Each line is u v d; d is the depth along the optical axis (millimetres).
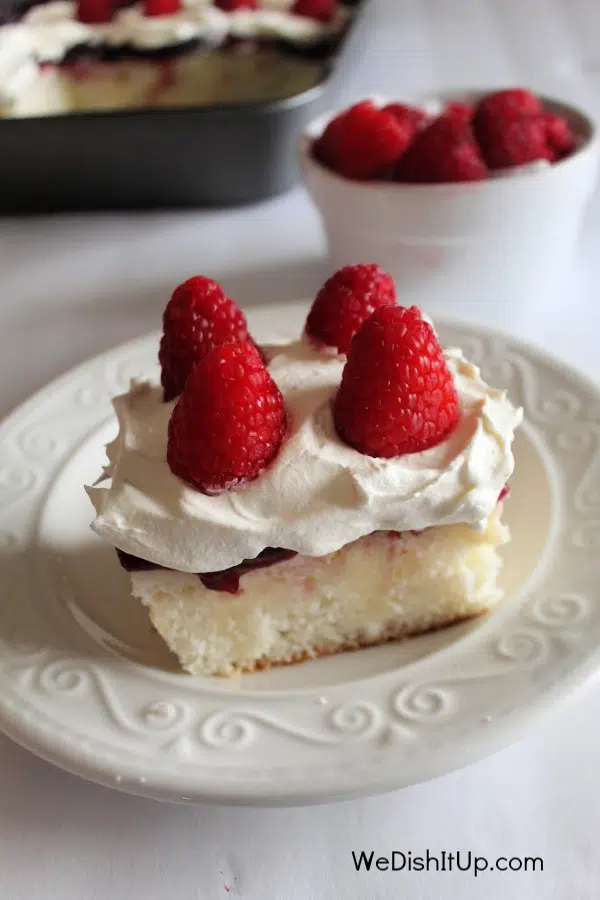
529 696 246
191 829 253
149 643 285
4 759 268
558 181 347
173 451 269
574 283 399
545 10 680
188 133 452
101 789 261
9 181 480
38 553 296
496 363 331
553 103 388
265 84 591
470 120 366
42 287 435
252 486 269
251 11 612
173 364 287
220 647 281
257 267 430
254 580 276
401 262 366
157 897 244
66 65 586
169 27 582
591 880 240
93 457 324
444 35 662
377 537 276
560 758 258
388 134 360
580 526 284
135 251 456
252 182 475
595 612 262
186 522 267
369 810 254
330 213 369
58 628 278
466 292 372
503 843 247
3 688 262
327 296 296
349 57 543
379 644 286
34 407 338
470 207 347
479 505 268
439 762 239
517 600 271
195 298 286
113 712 257
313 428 274
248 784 240
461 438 274
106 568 299
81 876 248
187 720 255
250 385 264
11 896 245
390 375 265
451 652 262
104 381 345
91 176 477
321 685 272
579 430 307
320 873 245
